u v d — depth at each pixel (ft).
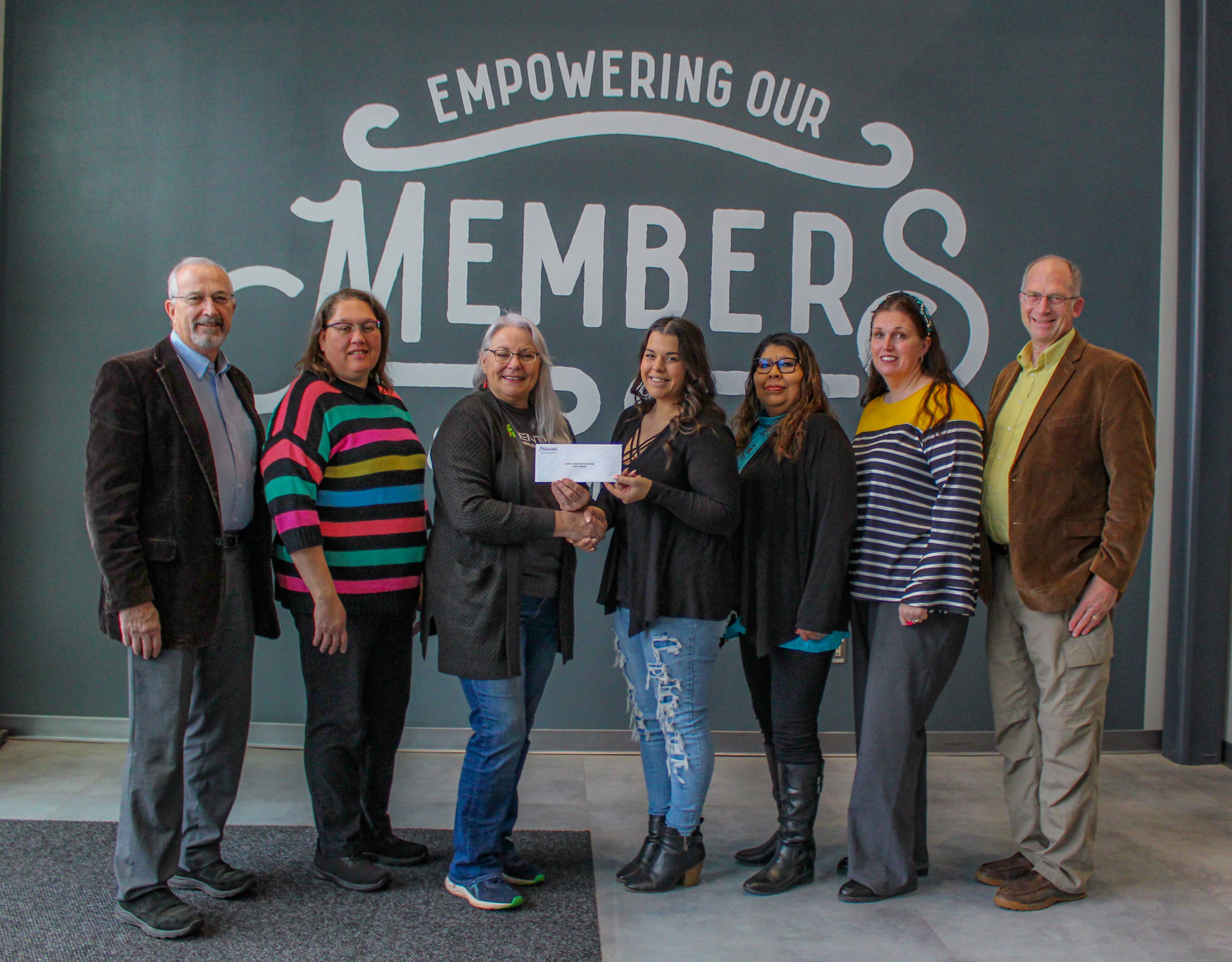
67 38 11.82
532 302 12.01
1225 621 11.86
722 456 7.88
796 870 8.29
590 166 12.01
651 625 7.98
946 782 11.21
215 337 7.70
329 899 7.84
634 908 7.84
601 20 11.95
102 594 7.42
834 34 12.03
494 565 7.59
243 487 8.04
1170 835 9.70
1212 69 11.76
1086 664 7.95
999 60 12.07
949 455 7.92
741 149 12.05
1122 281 12.17
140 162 11.87
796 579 8.16
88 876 8.11
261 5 11.85
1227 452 11.85
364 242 11.95
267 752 11.73
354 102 11.91
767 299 12.10
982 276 12.15
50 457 11.88
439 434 7.77
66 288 11.87
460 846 7.90
